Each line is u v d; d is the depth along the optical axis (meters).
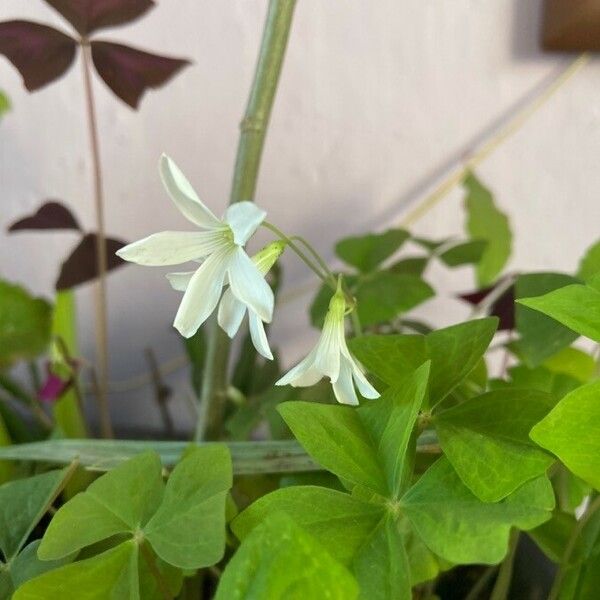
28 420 0.36
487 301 0.30
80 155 0.34
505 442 0.18
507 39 0.31
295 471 0.22
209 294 0.19
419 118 0.32
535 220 0.34
